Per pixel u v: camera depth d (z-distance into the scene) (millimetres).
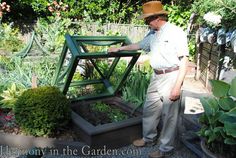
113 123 3141
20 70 4281
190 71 6117
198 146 3068
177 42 2559
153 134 3168
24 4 7770
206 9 4691
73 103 3717
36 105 3002
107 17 8492
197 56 5918
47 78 4352
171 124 2826
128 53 3391
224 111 2387
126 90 4035
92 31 8109
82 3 8062
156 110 3031
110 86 4090
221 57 4727
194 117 3760
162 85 2766
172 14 7738
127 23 8906
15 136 3094
